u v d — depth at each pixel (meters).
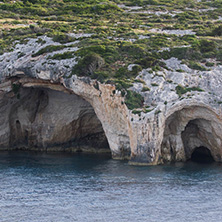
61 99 73.69
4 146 76.81
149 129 55.28
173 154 60.56
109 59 66.31
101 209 37.81
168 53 67.88
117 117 60.28
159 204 39.03
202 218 35.84
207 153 65.12
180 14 107.00
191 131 62.72
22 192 43.25
